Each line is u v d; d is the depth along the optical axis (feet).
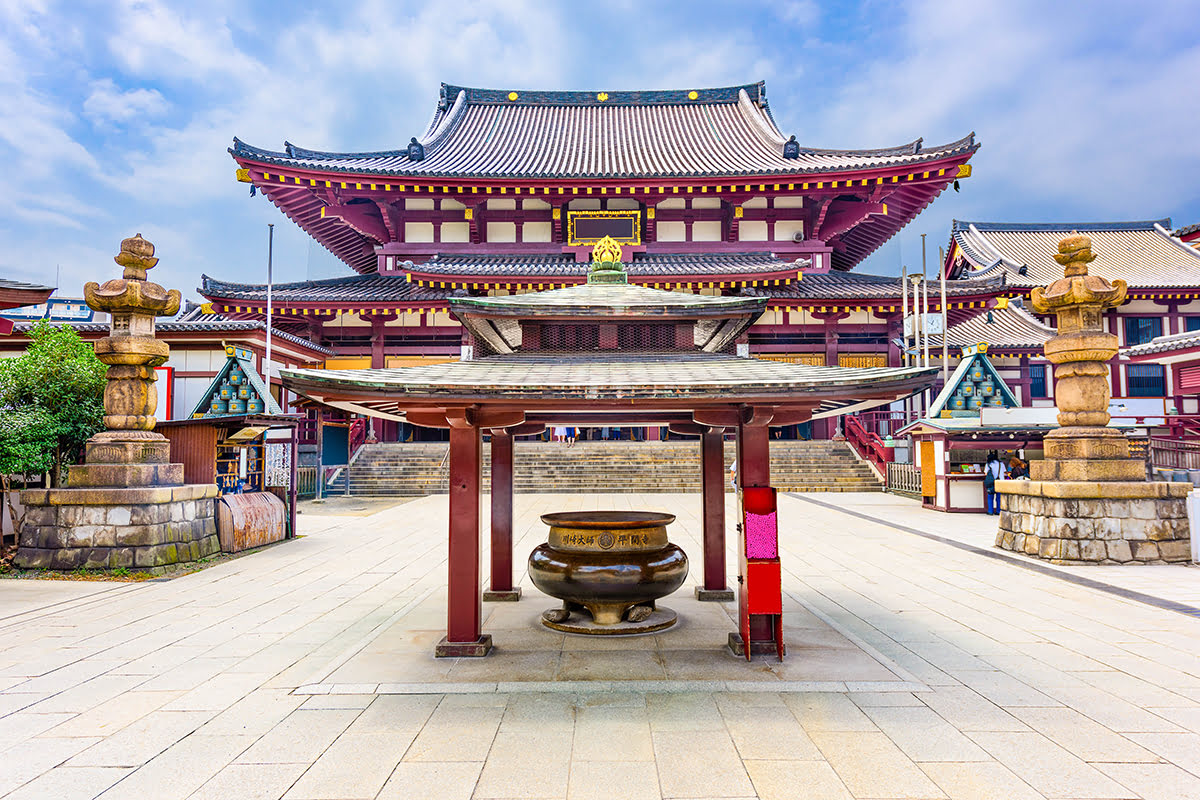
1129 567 33.58
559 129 124.67
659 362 21.65
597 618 23.02
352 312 91.30
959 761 13.37
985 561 35.81
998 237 149.69
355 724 15.28
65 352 38.91
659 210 100.37
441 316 93.20
